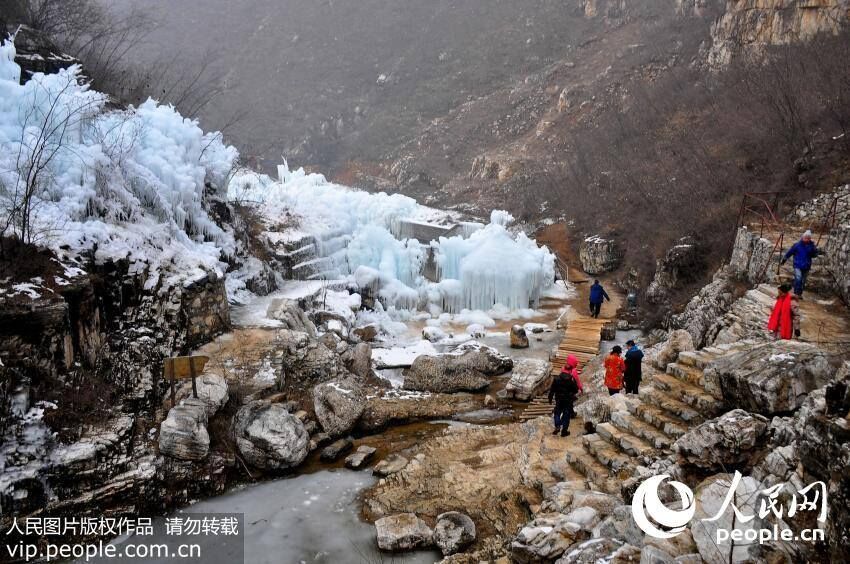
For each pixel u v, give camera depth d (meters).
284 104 78.69
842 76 24.73
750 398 8.63
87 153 14.60
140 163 17.17
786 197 21.39
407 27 85.44
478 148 60.00
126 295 13.35
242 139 69.75
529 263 25.19
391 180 60.91
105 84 23.88
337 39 87.31
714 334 15.15
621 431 10.50
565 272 31.02
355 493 11.23
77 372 11.43
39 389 10.71
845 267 14.10
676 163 32.84
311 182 29.66
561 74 62.38
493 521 9.88
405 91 74.25
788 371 8.41
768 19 38.75
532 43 72.62
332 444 12.86
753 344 11.56
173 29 95.06
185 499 10.89
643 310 23.56
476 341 20.14
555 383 12.09
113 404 11.66
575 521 8.25
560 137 50.88
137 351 12.72
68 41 25.95
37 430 10.20
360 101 75.50
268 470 11.80
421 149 63.25
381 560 9.26
